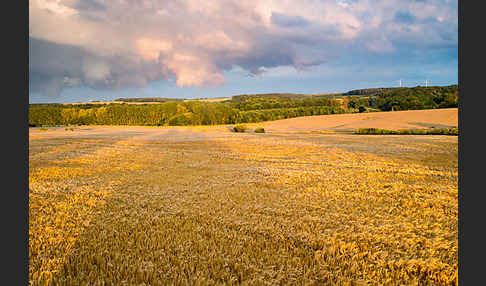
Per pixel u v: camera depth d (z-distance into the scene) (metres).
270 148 29.91
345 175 14.48
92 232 6.46
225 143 36.00
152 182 12.72
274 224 7.14
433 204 9.02
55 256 5.17
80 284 4.34
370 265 5.04
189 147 31.44
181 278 4.50
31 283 4.25
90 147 31.28
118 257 5.17
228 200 9.51
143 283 4.32
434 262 5.11
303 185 12.08
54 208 8.45
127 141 39.59
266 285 4.44
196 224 7.12
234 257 5.28
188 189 11.24
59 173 14.90
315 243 5.94
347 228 6.92
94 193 10.53
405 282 4.61
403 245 5.96
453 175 14.14
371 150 26.44
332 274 4.74
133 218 7.58
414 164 17.97
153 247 5.64
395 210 8.53
